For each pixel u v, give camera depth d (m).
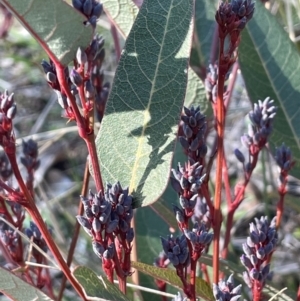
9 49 0.95
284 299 0.39
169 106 0.34
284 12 0.67
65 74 0.32
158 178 0.34
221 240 0.59
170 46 0.34
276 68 0.51
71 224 0.74
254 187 0.69
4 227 0.42
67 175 0.88
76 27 0.29
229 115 0.75
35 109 0.95
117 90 0.35
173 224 0.46
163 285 0.43
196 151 0.35
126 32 0.43
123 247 0.32
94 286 0.31
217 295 0.32
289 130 0.50
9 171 0.43
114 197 0.32
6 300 0.57
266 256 0.34
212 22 0.59
